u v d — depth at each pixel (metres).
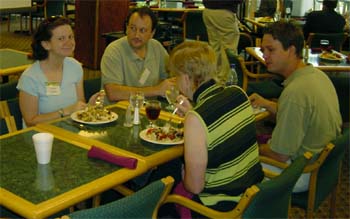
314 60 4.14
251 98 2.68
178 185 1.99
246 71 4.19
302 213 2.94
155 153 1.89
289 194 1.84
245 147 1.83
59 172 1.67
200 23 6.56
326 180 2.24
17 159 1.78
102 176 1.65
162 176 2.40
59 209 1.44
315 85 2.19
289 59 2.29
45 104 2.45
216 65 1.85
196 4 8.48
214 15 5.02
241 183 1.81
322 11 5.45
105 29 6.73
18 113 2.47
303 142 2.21
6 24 10.09
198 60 1.78
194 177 1.72
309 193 2.17
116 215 1.29
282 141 2.19
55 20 2.43
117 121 2.29
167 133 2.06
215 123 1.71
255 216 1.62
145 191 1.40
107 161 1.78
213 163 1.75
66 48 2.44
